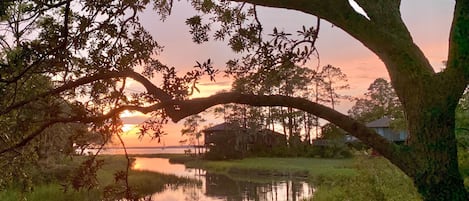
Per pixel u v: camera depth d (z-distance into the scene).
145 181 29.84
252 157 58.09
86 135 3.64
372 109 51.41
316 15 3.21
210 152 62.84
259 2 3.28
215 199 26.05
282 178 37.16
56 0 3.52
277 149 57.19
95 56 3.73
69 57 3.50
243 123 57.53
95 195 15.89
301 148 54.78
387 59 3.11
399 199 9.55
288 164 43.66
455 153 2.97
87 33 3.67
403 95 3.07
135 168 45.25
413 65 3.01
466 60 2.88
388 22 3.15
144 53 3.96
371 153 11.71
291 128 48.66
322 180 27.52
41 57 3.46
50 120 3.39
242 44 4.76
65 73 3.58
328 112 3.20
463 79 2.91
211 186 32.84
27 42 3.50
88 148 3.66
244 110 45.94
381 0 3.23
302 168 37.97
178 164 64.81
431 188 2.93
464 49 2.88
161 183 31.70
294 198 24.80
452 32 2.98
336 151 46.47
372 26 3.08
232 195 27.83
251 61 4.58
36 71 3.50
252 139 60.69
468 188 4.55
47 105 3.42
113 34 3.75
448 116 2.96
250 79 4.38
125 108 3.29
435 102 2.95
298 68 4.82
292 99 3.23
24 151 4.37
